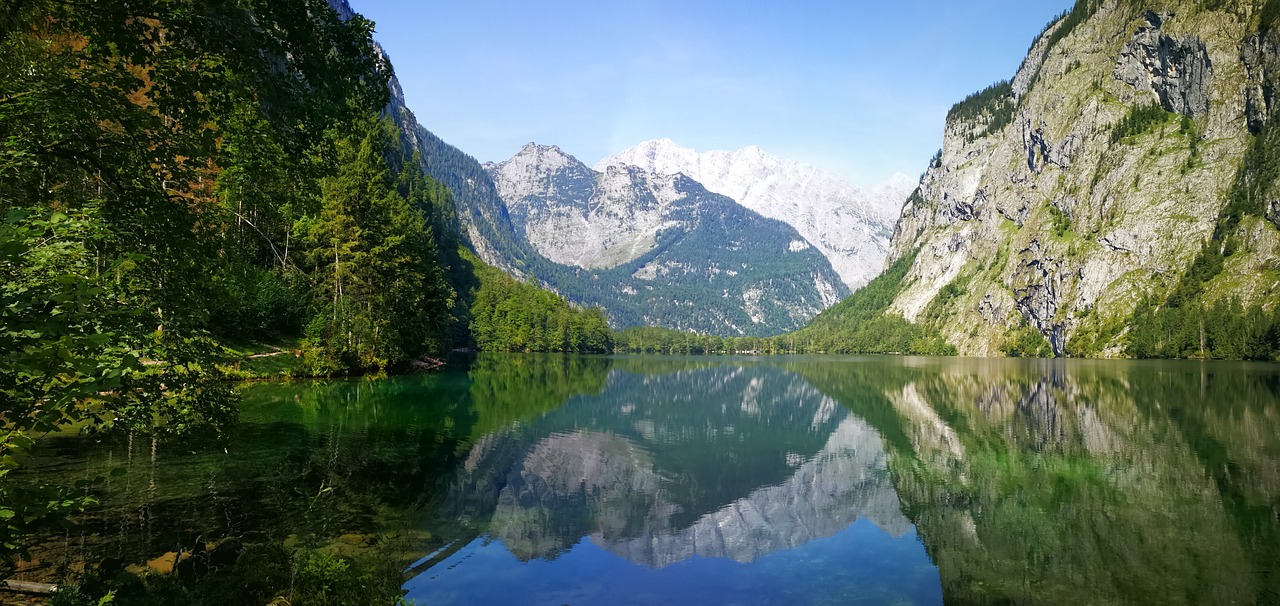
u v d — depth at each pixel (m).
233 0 12.17
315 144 14.06
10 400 7.25
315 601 12.59
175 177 12.33
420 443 31.02
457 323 136.62
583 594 15.72
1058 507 25.12
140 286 11.81
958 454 36.31
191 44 12.12
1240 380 83.06
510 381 70.81
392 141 138.62
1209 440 38.28
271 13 12.62
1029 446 38.06
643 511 23.58
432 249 86.06
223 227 13.74
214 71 12.29
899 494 27.61
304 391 47.41
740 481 29.86
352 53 14.11
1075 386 78.75
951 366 148.00
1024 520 23.50
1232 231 194.38
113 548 14.41
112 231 10.73
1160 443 37.72
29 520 7.50
